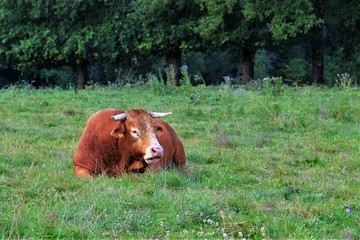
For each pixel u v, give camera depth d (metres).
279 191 12.80
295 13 43.00
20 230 9.55
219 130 21.73
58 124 23.42
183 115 25.23
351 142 19.73
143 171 14.06
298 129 21.89
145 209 11.04
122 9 48.66
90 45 48.53
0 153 16.36
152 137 13.62
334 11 47.19
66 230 9.60
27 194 12.02
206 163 16.59
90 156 14.05
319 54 49.34
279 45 49.53
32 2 47.47
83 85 52.09
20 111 26.94
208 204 10.89
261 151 18.16
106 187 12.41
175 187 13.03
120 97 32.69
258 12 43.78
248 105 27.14
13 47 49.38
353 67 50.94
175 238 9.59
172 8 47.84
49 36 48.38
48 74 66.62
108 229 9.91
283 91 32.28
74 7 47.34
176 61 51.53
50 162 15.66
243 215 10.82
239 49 49.88
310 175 14.84
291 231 10.09
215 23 44.88
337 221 10.77
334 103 25.67
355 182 14.10
